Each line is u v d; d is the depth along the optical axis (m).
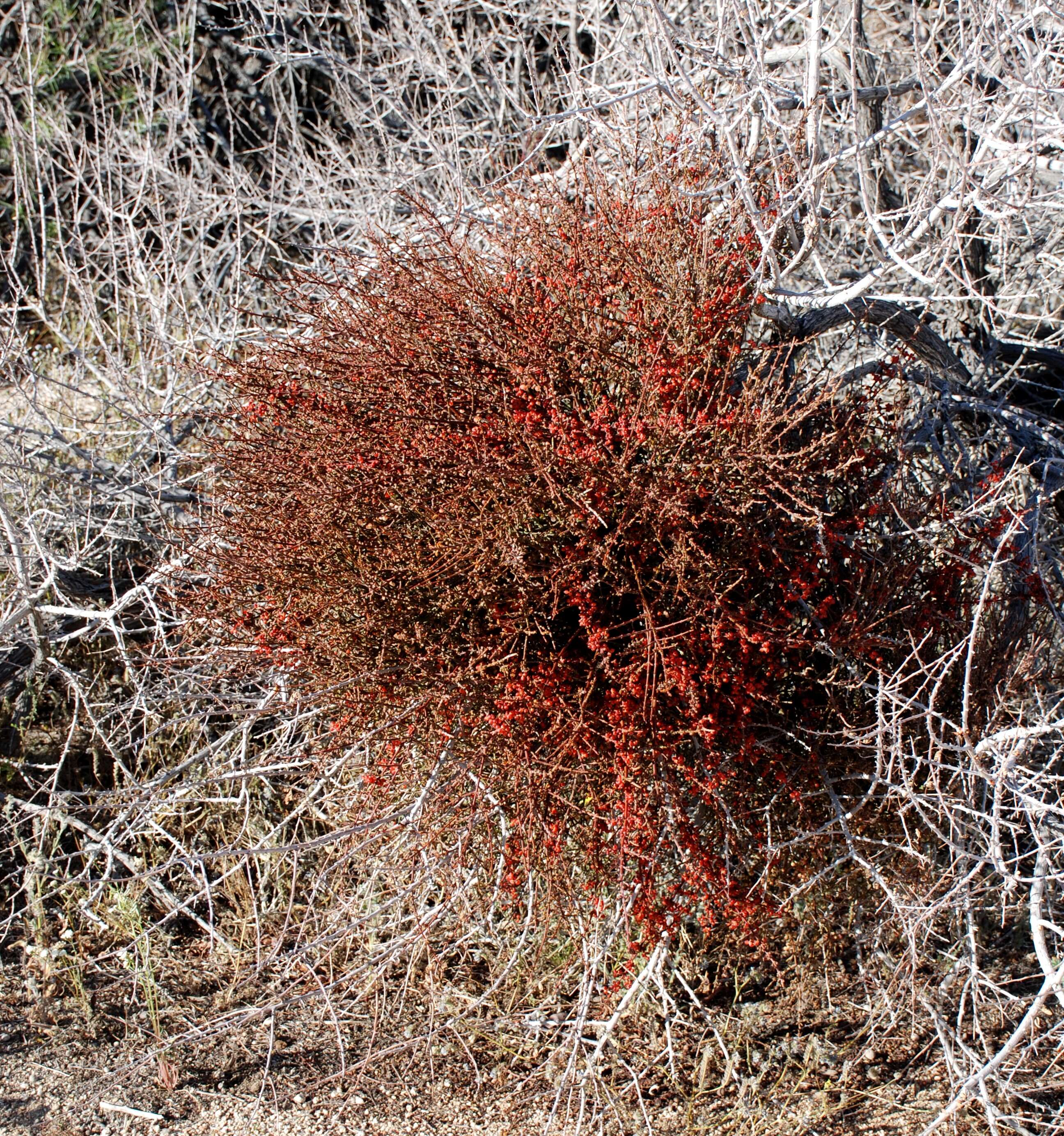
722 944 3.36
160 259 5.46
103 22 7.42
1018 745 2.69
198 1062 3.23
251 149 6.73
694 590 2.84
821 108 3.32
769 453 2.93
